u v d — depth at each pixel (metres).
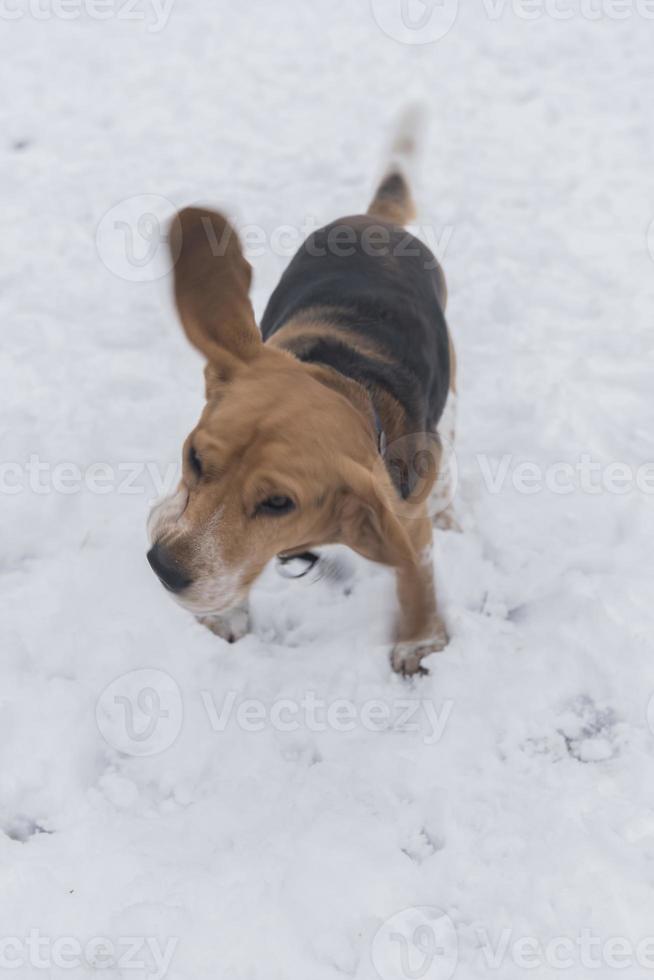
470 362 2.22
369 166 2.96
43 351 2.23
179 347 2.25
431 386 1.84
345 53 3.60
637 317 2.37
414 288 1.91
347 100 3.32
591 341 2.30
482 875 1.70
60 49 3.61
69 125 3.14
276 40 3.69
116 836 1.73
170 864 1.70
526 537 1.98
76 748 1.78
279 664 1.86
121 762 1.79
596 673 1.84
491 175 2.92
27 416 2.11
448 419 2.01
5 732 1.78
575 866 1.70
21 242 2.58
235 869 1.70
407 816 1.75
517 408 2.13
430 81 3.43
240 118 3.21
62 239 2.60
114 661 1.85
